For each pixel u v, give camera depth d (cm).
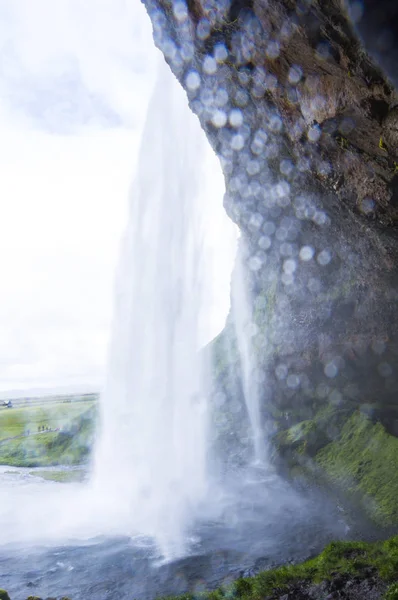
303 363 3769
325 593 1358
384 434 2738
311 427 3347
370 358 3144
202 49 2131
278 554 1956
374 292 2883
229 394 4731
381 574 1389
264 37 1583
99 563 1958
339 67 1335
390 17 1052
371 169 1666
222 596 1487
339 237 2762
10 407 10025
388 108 1316
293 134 2022
